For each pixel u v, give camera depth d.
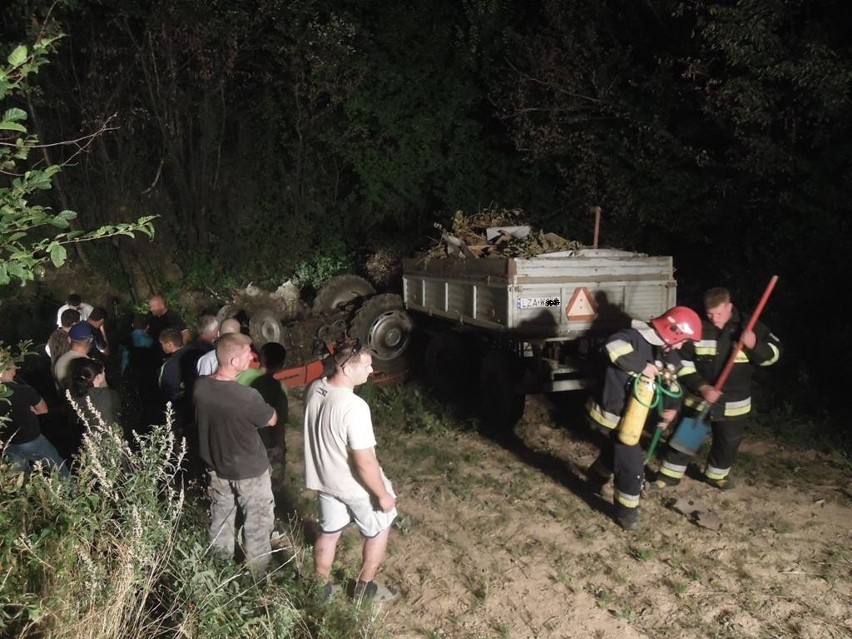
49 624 3.19
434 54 12.66
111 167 13.74
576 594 4.60
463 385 8.48
